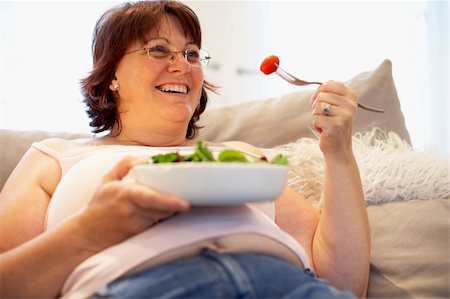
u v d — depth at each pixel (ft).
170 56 4.07
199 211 2.83
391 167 4.13
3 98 7.91
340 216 3.44
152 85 4.01
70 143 4.06
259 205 3.72
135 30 3.97
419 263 3.50
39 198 3.52
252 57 8.91
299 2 8.75
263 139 5.20
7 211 3.39
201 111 4.98
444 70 8.38
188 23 4.16
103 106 4.20
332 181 3.46
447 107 8.35
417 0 8.46
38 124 8.03
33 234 3.35
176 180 2.20
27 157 3.87
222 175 2.19
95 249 2.69
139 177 2.36
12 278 2.68
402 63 8.46
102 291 2.41
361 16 8.58
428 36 8.45
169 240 2.58
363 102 5.18
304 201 4.08
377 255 3.65
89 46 8.24
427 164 4.12
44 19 8.10
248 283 2.37
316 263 3.59
